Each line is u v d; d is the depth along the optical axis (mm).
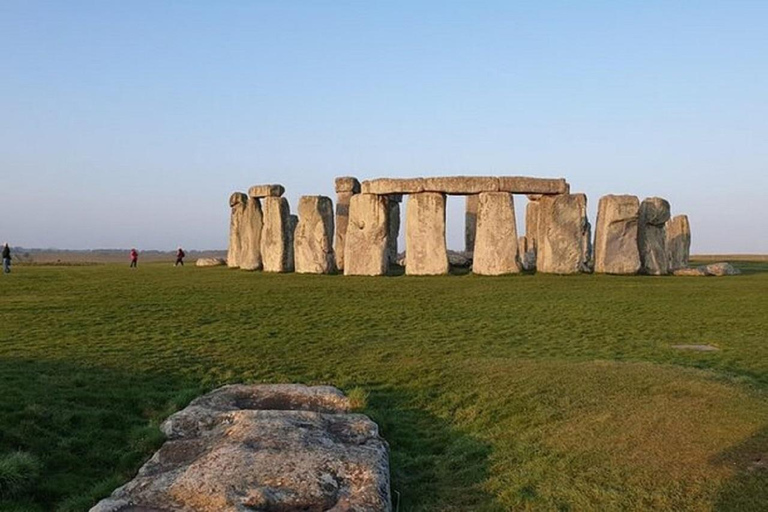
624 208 29344
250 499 6648
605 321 17422
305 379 11844
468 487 8008
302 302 20719
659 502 6992
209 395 10188
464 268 32469
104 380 11008
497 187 28688
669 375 10930
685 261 34688
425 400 10930
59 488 7801
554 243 28828
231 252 38156
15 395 9695
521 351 13805
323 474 7246
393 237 37000
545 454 8547
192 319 17266
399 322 17234
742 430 8312
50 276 30484
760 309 19328
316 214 31125
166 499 6762
